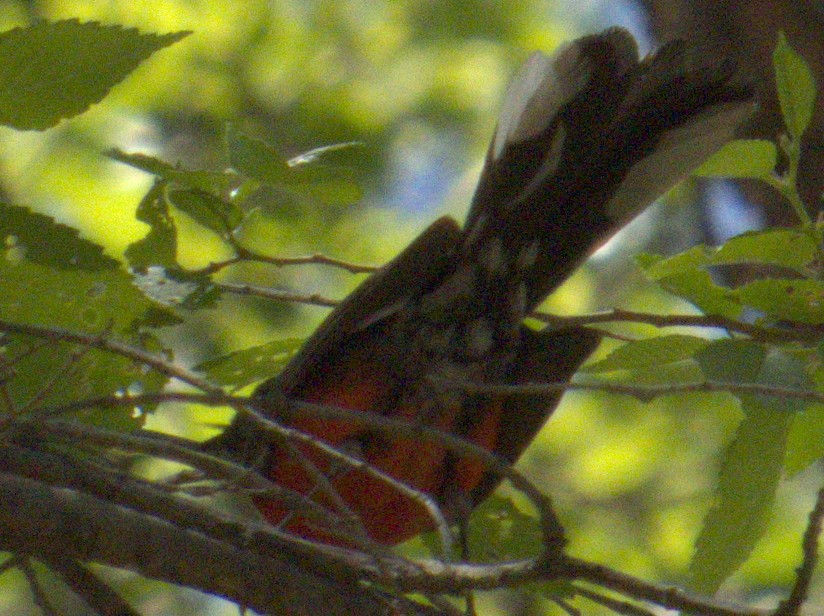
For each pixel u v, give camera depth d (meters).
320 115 16.98
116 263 5.61
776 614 4.49
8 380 5.41
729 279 8.66
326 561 5.52
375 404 7.24
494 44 18.14
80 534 5.18
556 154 6.96
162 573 5.32
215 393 5.19
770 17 8.73
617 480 15.63
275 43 16.95
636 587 4.68
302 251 15.55
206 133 16.23
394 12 18.06
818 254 5.32
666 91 6.78
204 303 6.07
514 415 7.57
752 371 5.09
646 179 6.83
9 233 5.50
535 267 7.09
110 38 4.97
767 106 8.68
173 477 6.04
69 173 15.16
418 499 5.22
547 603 11.47
